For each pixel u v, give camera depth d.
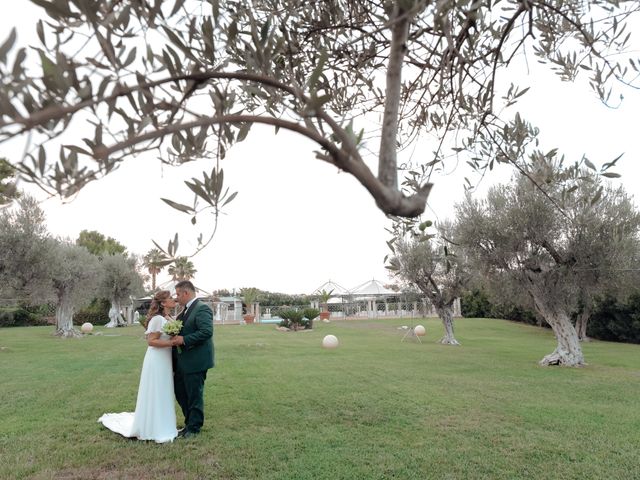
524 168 2.82
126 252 55.91
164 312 5.71
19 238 18.38
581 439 5.71
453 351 17.17
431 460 4.91
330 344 17.44
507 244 13.49
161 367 5.54
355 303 52.41
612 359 15.75
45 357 14.22
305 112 0.93
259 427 6.10
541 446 5.41
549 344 21.00
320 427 6.10
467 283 20.09
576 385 9.76
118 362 12.80
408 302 24.67
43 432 5.73
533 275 13.79
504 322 36.97
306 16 2.36
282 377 10.09
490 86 2.43
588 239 12.29
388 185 1.01
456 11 1.91
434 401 7.75
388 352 16.30
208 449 5.15
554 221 12.66
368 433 5.87
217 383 9.27
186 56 1.12
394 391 8.59
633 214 12.05
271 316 48.53
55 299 24.14
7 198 0.96
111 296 36.25
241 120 0.91
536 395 8.55
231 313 52.12
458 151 2.96
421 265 20.22
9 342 20.78
